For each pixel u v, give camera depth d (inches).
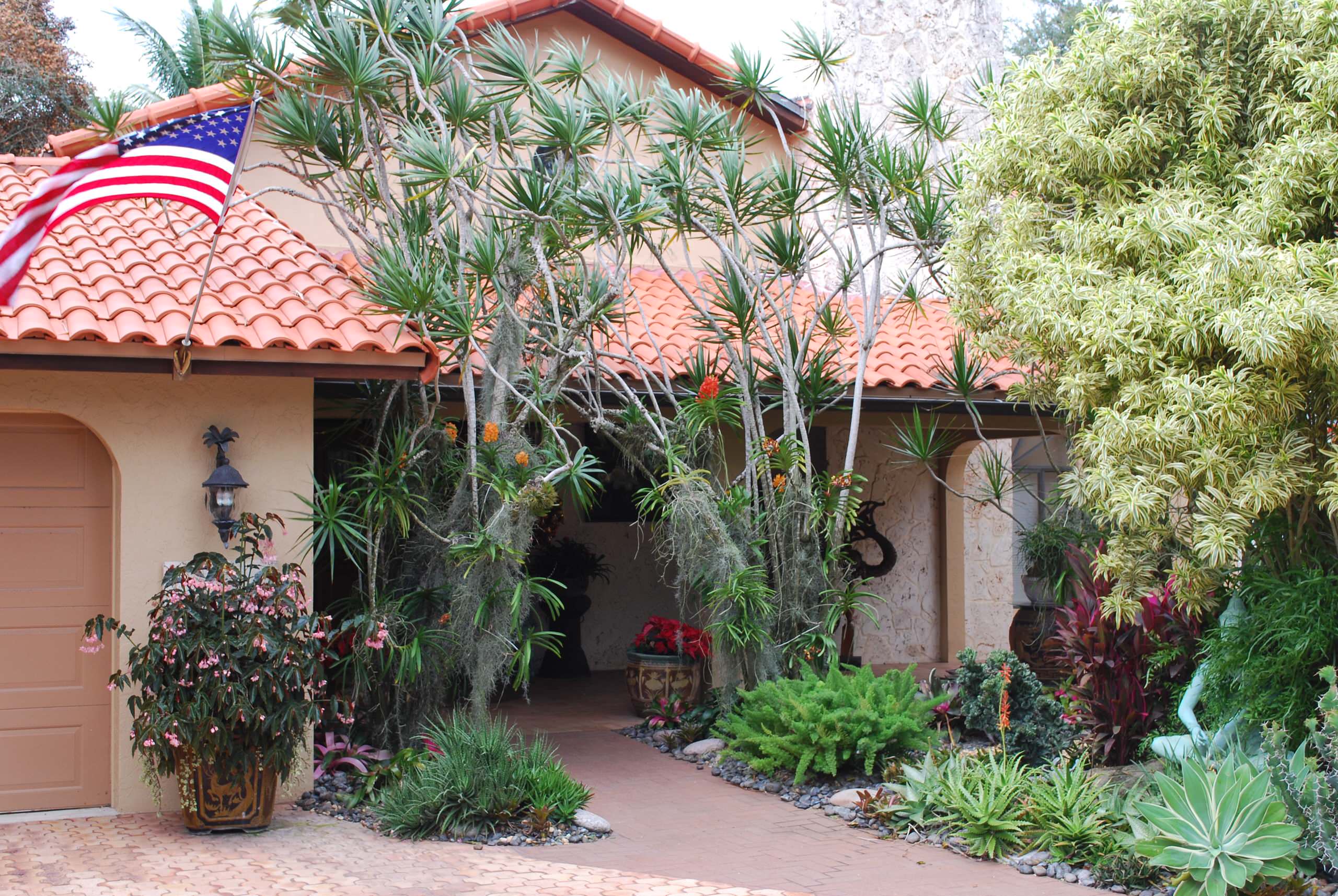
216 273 335.0
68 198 261.3
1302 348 264.4
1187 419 273.3
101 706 306.2
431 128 370.0
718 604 364.8
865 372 432.1
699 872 251.3
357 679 314.8
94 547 309.3
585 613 565.9
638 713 434.3
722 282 408.8
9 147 873.5
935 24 581.9
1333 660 277.9
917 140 468.1
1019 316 315.9
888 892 238.5
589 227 363.6
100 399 297.7
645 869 253.9
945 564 590.6
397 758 307.1
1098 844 252.8
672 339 453.1
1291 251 267.9
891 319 521.7
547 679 533.6
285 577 295.0
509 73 367.9
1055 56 343.6
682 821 297.6
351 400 378.3
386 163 437.4
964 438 539.8
